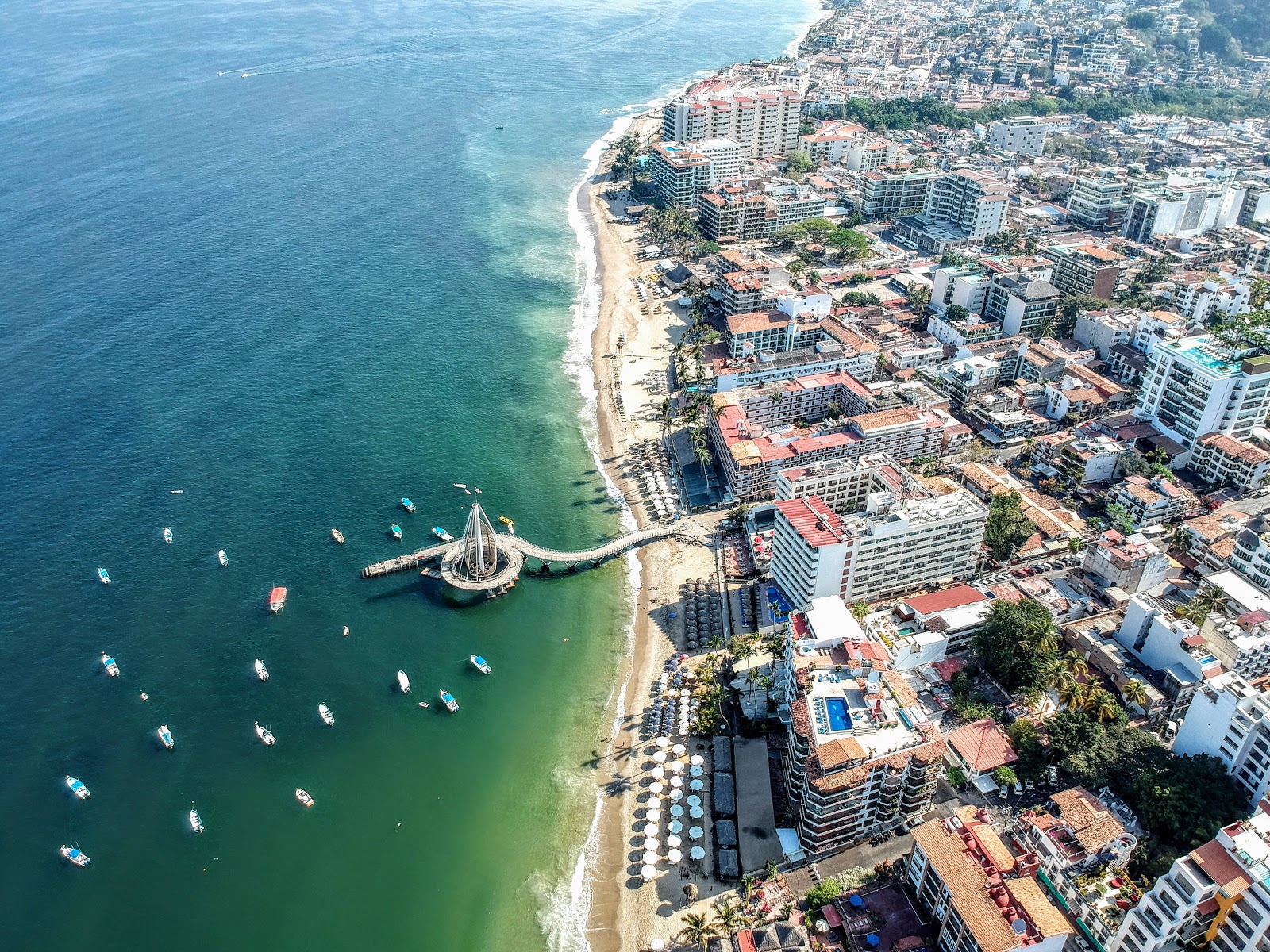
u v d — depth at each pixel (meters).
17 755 190.62
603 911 163.88
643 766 190.62
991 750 178.75
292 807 182.50
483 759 193.38
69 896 165.88
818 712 170.00
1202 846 141.12
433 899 167.38
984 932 134.75
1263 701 159.00
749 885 161.88
